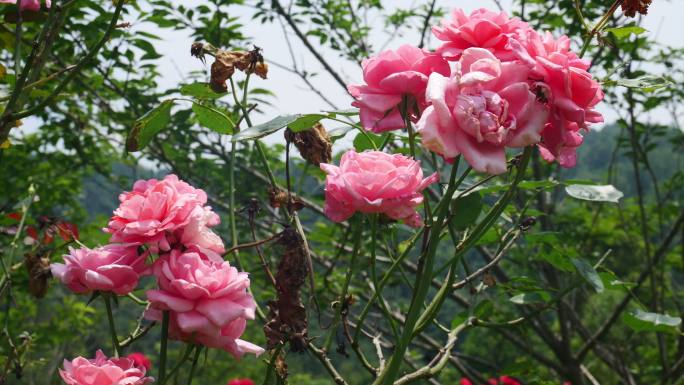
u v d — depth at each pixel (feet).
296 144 3.35
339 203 2.88
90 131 9.80
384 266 8.32
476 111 2.50
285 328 2.94
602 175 13.32
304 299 6.82
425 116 2.53
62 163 10.30
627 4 3.05
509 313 10.48
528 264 9.25
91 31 7.23
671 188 11.98
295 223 3.30
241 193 9.45
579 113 2.60
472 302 3.84
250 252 9.45
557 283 9.03
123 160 10.44
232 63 3.38
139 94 8.65
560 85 2.63
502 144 2.55
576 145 2.82
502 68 2.59
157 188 2.75
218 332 2.57
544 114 2.57
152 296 2.55
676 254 12.39
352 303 3.23
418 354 9.51
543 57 2.65
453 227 3.57
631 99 9.97
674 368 8.47
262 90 4.89
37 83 3.38
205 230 2.72
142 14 7.42
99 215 9.93
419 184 2.77
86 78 8.79
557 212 10.98
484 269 3.59
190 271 2.59
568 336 9.29
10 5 3.94
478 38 2.71
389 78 2.75
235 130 3.47
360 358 3.23
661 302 10.09
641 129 10.59
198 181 9.41
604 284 3.82
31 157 11.08
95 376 2.71
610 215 12.94
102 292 2.75
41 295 3.50
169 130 8.61
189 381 2.75
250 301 2.63
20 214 4.54
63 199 11.25
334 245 7.91
